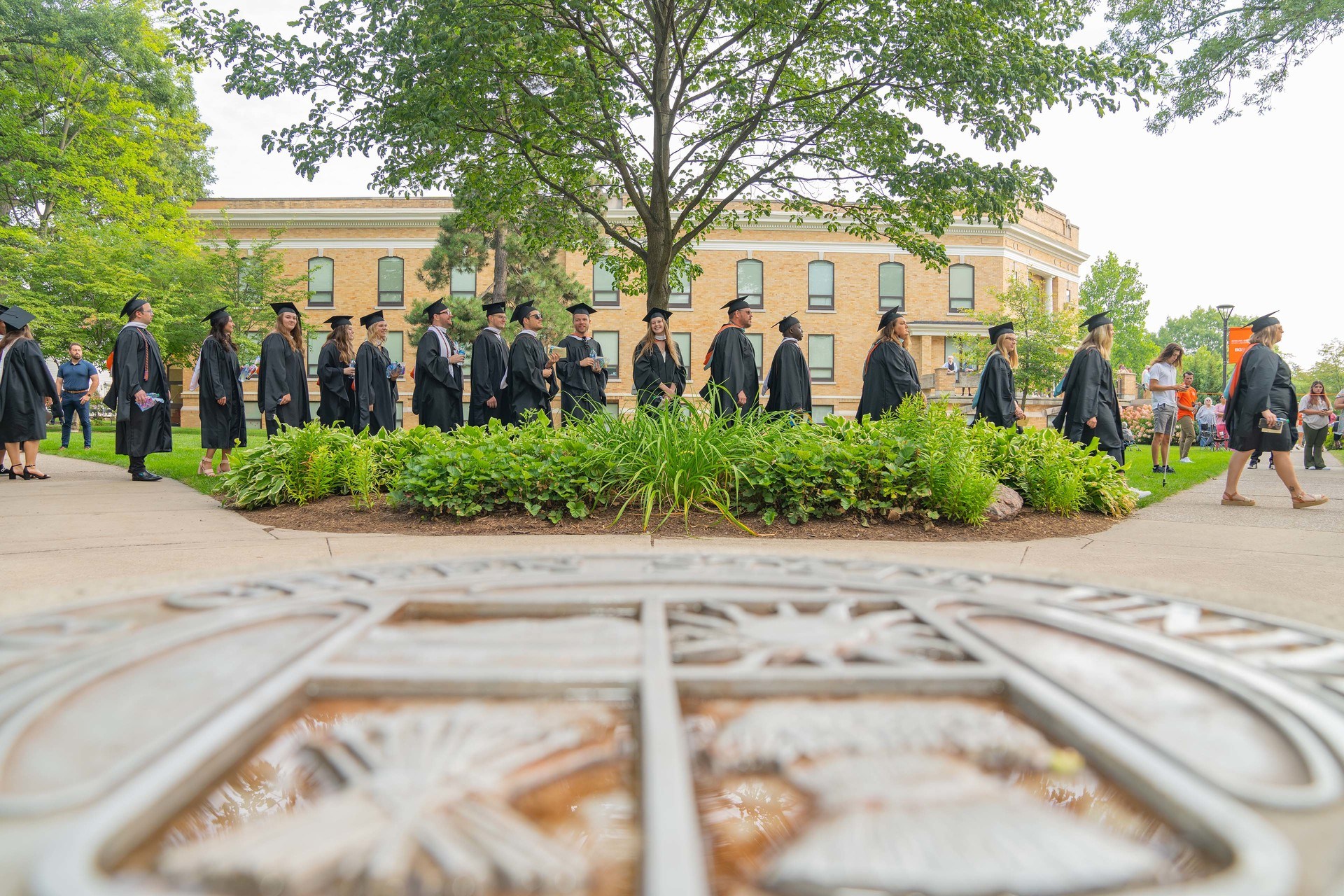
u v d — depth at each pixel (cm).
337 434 581
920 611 117
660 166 952
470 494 463
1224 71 1310
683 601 120
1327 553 370
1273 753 65
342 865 46
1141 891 45
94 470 872
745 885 49
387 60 828
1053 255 3203
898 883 46
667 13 885
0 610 116
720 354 835
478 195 995
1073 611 117
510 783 59
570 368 891
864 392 810
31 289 2103
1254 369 599
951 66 781
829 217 1078
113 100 2180
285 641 96
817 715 74
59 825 51
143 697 75
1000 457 552
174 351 2391
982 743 67
